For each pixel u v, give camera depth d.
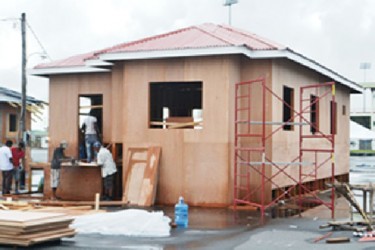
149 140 17.72
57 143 20.72
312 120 21.97
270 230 12.77
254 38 18.66
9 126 29.30
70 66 20.08
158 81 17.69
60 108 20.72
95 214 12.86
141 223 12.12
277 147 17.73
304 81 20.45
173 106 21.89
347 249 10.55
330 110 23.86
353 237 11.88
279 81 17.91
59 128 20.72
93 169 19.19
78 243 11.05
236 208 16.42
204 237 11.89
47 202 16.64
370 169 38.94
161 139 17.56
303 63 18.56
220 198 16.80
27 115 30.22
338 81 23.52
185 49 16.94
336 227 12.85
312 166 21.14
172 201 17.34
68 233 11.14
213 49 16.70
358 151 54.12
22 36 26.91
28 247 10.52
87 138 19.20
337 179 25.55
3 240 10.29
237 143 17.03
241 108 17.61
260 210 16.19
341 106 25.80
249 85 17.47
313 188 21.66
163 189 17.45
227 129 16.81
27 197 19.25
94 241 11.30
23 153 21.75
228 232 12.49
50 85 20.92
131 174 17.69
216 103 16.95
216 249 10.66
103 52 17.91
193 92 22.12
